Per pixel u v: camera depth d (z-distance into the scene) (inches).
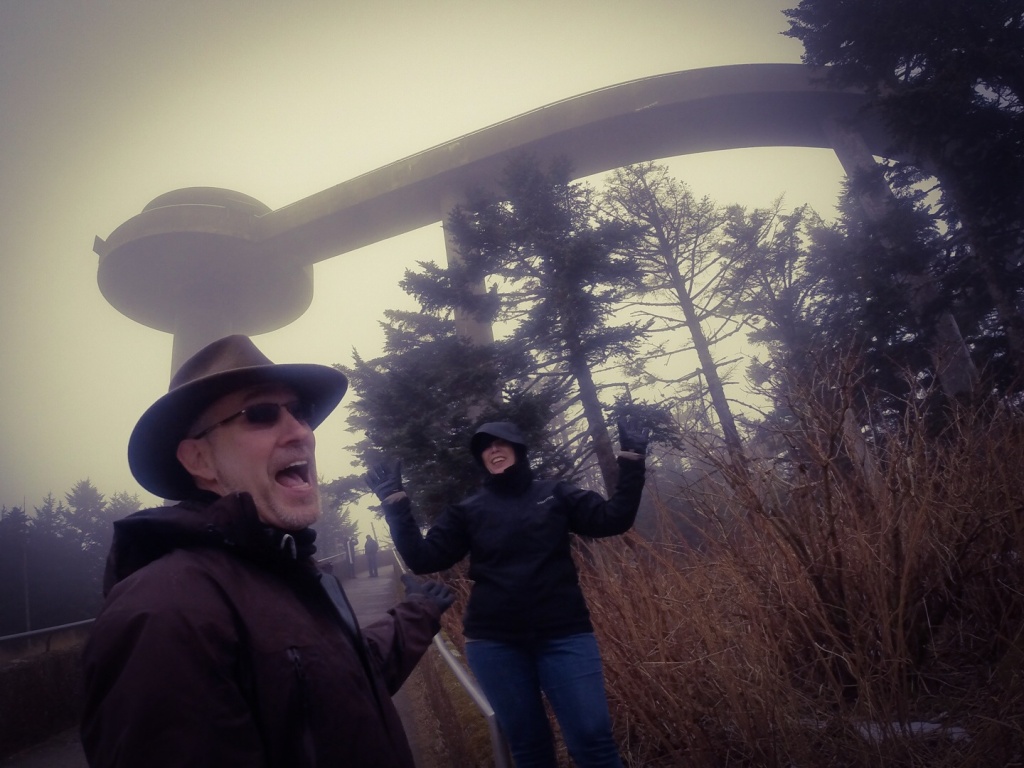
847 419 124.8
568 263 383.9
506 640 89.0
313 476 59.0
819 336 408.5
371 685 48.6
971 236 423.8
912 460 113.0
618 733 111.3
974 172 414.3
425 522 368.5
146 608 36.9
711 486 131.0
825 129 1350.9
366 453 671.1
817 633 109.4
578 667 86.0
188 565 41.8
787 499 123.2
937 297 429.1
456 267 453.4
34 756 216.4
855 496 123.2
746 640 98.4
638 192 640.4
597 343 386.3
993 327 441.1
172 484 57.9
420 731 177.8
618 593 114.3
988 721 87.7
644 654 100.3
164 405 53.3
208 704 34.7
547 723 90.3
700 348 587.8
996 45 402.0
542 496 96.4
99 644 36.0
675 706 93.1
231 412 55.3
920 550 111.3
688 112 1342.3
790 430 128.8
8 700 221.3
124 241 1752.0
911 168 492.1
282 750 38.2
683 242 637.3
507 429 99.5
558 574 90.7
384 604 425.4
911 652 107.1
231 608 41.1
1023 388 147.3
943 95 398.3
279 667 39.8
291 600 45.4
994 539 109.6
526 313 423.8
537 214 410.0
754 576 116.8
